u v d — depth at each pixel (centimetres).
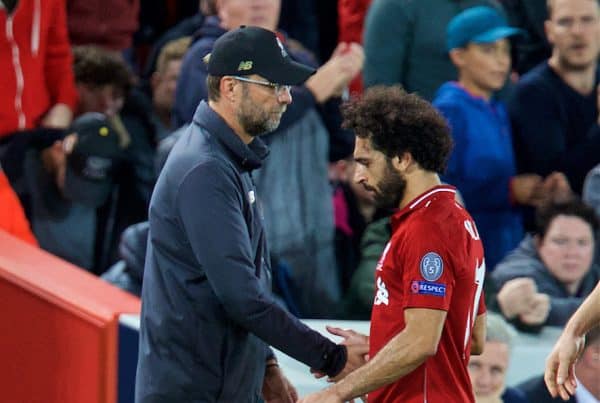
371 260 2175
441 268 1409
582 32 2328
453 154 2227
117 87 2378
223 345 1527
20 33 2261
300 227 2127
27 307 1741
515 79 2578
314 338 1514
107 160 2155
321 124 2172
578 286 2047
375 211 2292
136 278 2000
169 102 2383
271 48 1509
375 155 1451
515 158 2353
